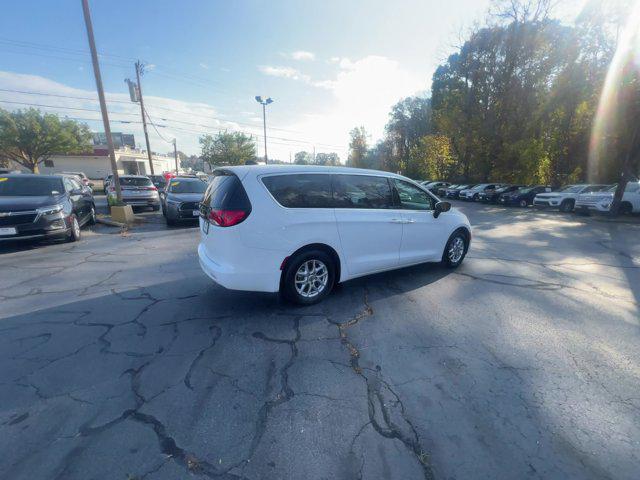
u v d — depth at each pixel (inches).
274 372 103.3
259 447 75.1
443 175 1502.2
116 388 94.1
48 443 74.5
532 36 965.8
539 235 377.4
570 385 99.8
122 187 541.0
